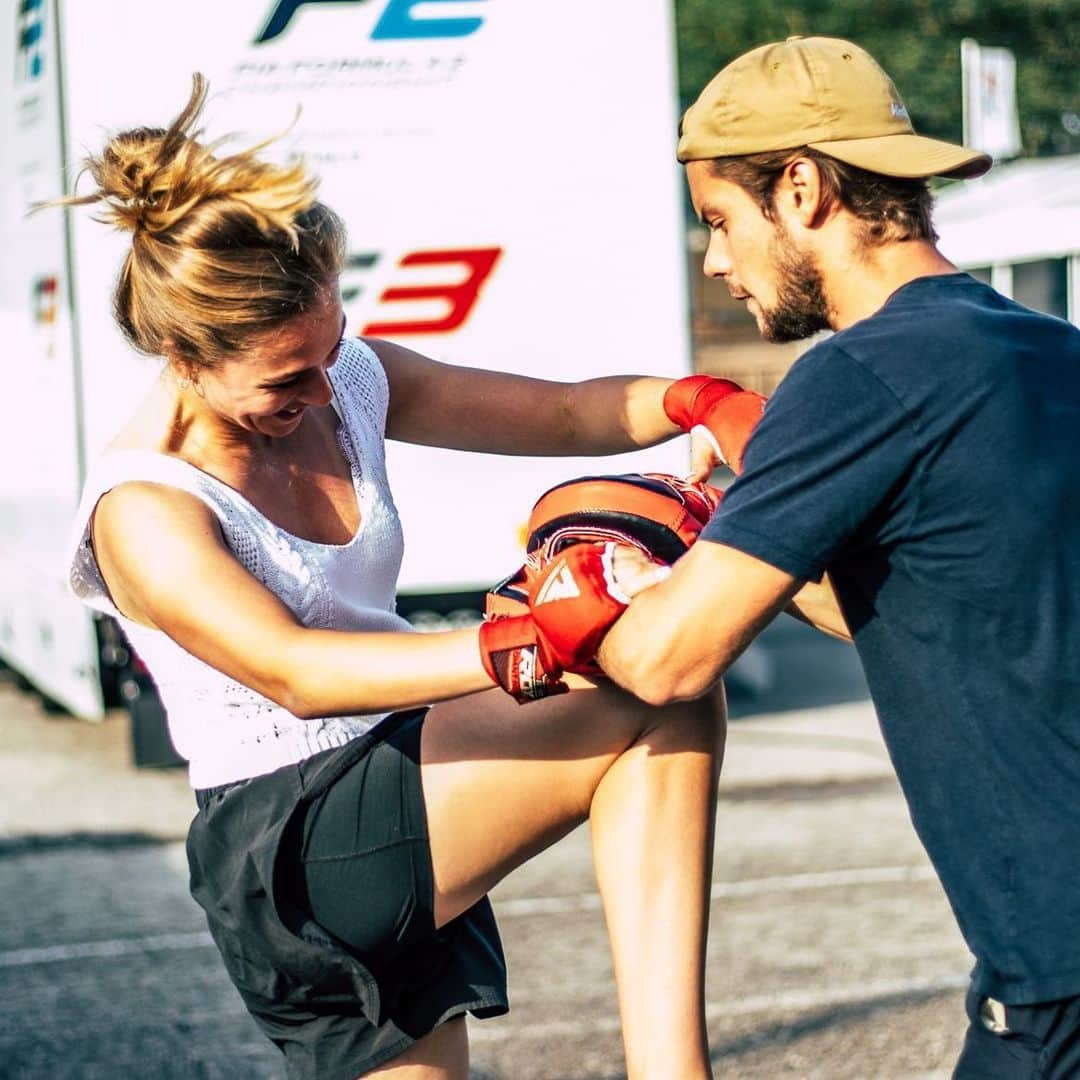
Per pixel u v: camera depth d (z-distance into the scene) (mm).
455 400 2883
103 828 7273
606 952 5363
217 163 2264
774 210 2324
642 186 8109
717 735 2449
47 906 6141
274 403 2334
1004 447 2123
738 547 2131
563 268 8070
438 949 2570
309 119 7789
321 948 2422
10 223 9078
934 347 2152
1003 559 2125
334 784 2461
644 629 2160
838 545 2152
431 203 7945
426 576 8148
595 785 2441
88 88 7566
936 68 23906
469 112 7945
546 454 2928
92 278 7578
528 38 7969
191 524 2334
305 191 2252
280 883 2449
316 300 2285
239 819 2496
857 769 7879
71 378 7668
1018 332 2201
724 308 27562
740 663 10172
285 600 2447
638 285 8133
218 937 2586
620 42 8055
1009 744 2152
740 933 5477
